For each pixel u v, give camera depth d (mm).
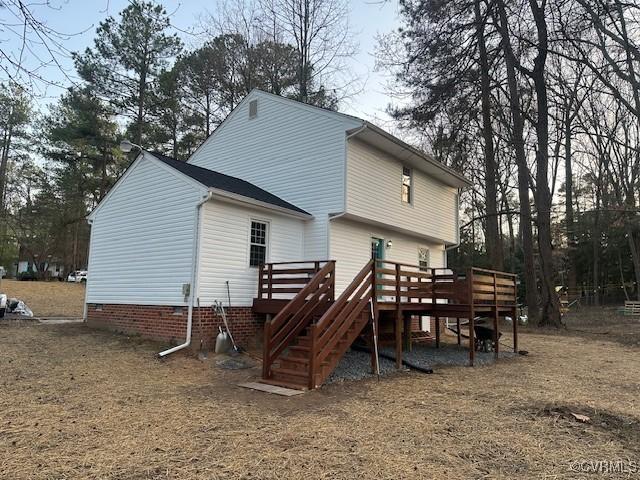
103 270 12930
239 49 25828
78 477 3863
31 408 5941
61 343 10500
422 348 13344
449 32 19750
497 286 12461
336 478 3934
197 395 6848
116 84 25969
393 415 5969
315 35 25734
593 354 12594
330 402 6617
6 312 16203
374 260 9234
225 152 15797
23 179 35062
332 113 12984
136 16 24906
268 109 14719
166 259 11062
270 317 11562
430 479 3951
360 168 13219
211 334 10336
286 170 13906
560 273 43406
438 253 18812
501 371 9711
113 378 7746
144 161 12172
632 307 30656
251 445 4715
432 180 17516
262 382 7750
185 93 26953
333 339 7926
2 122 27172
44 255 41188
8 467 4047
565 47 18719
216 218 10758
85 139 27766
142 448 4590
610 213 36188
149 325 11219
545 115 20266
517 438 5090
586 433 5316
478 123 24281
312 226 13047
